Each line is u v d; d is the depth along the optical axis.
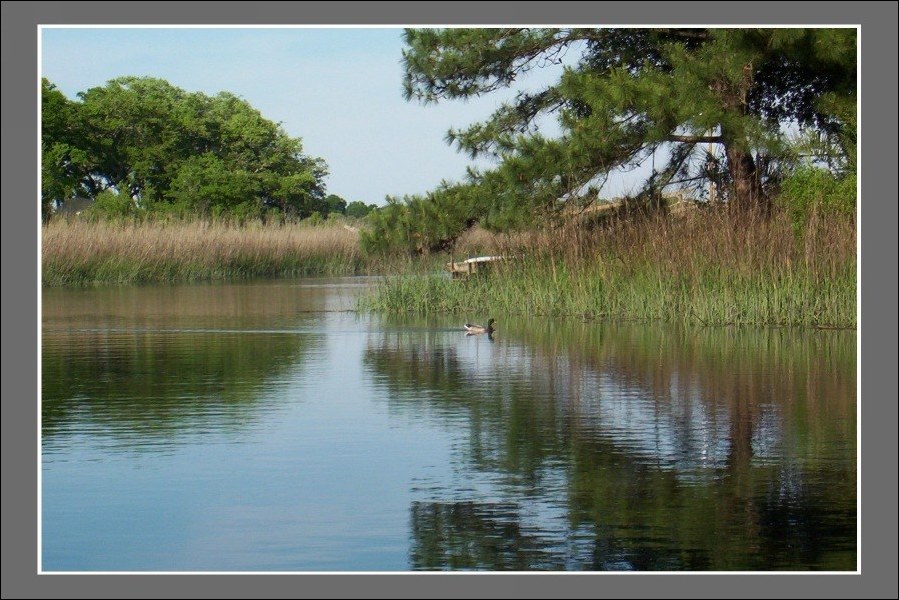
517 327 24.64
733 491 10.39
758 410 14.00
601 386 16.03
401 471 11.23
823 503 9.98
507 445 12.28
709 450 11.92
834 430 12.80
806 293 23.38
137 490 10.62
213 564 8.73
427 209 30.23
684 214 27.53
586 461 11.52
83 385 16.50
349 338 22.91
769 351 19.38
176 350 20.89
